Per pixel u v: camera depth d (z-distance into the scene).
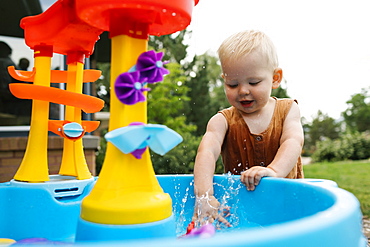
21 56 3.80
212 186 1.25
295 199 1.00
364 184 5.09
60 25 1.11
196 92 9.67
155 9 0.77
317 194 0.89
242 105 1.40
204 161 1.30
